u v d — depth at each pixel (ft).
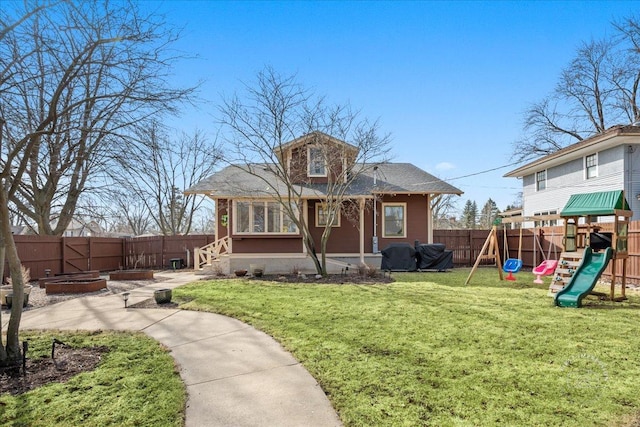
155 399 10.01
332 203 40.16
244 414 9.20
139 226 101.81
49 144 17.35
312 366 12.34
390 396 9.96
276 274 41.78
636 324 17.43
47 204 44.75
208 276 41.75
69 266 46.39
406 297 24.98
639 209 44.04
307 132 38.45
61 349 14.53
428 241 50.14
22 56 13.75
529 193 66.08
